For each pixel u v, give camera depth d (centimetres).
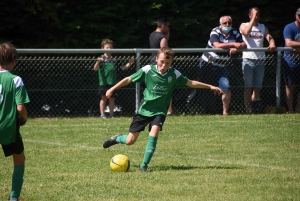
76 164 2281
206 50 3675
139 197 1716
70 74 3844
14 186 1655
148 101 2180
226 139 2883
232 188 1820
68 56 4034
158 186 1858
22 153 1678
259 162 2303
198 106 3844
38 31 4134
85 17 4194
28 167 2220
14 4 4009
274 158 2395
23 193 1778
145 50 3612
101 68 3681
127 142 2227
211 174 2053
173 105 3891
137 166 2241
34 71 3825
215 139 2886
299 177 1995
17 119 1648
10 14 4056
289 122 3416
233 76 3828
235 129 3173
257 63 3766
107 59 3669
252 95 3872
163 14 4388
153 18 4322
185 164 2272
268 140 2850
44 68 3822
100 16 4200
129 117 3744
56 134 3086
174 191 1784
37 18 4128
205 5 4419
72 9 4216
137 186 1859
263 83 3931
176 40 4428
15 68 3803
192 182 1916
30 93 3831
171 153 2528
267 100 3956
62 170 2158
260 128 3206
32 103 3834
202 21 4434
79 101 3881
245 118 3591
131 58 3591
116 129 3234
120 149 2644
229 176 2014
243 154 2489
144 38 4372
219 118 3606
